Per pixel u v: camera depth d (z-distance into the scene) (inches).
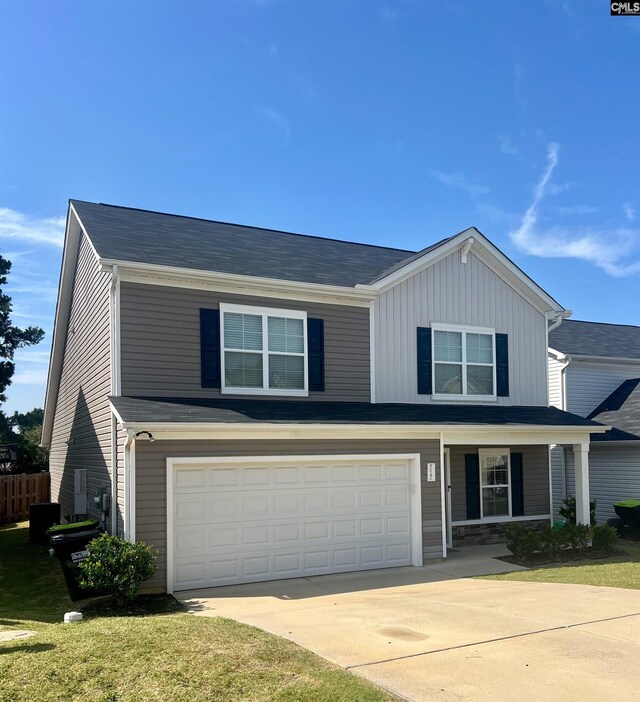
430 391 588.4
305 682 205.5
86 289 599.8
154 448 395.5
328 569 453.7
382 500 482.3
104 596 379.6
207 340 484.4
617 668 225.8
